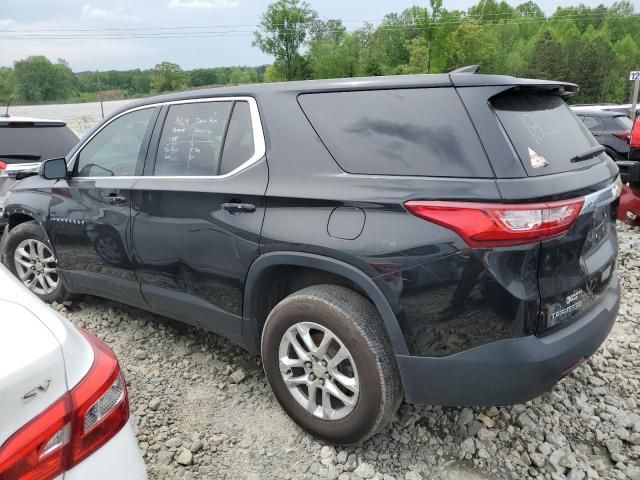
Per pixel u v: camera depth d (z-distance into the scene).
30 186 4.05
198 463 2.46
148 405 2.89
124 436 1.46
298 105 2.59
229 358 3.38
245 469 2.43
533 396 2.16
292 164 2.52
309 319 2.41
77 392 1.32
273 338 2.58
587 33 99.19
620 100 75.38
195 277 2.92
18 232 4.11
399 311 2.17
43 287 4.15
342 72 74.31
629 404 2.91
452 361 2.13
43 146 6.43
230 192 2.67
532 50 87.12
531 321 2.06
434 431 2.68
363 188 2.26
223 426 2.73
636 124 6.01
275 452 2.53
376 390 2.26
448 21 63.97
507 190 1.98
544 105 2.45
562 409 2.85
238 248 2.64
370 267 2.19
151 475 2.38
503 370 2.06
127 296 3.45
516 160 2.04
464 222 2.01
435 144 2.17
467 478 2.40
